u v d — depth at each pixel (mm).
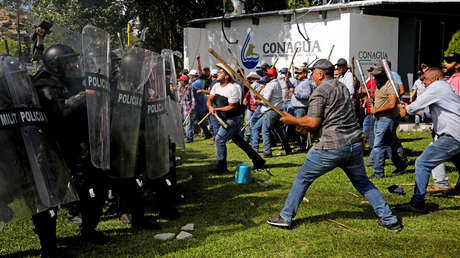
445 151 4582
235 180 6375
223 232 4250
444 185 5531
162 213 4688
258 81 9094
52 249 3453
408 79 13648
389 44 12414
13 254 3748
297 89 8742
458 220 4512
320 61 4172
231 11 15469
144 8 17859
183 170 7266
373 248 3771
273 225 4352
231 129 6773
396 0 11266
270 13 13609
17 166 2996
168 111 4738
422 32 13938
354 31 11578
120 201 4602
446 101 4559
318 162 4078
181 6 19844
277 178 6586
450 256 3604
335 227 4332
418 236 4055
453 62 5922
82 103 3453
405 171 6824
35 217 3359
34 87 3184
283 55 13664
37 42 3295
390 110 6047
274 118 8336
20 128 3014
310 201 5250
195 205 5211
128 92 3822
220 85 6785
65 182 3277
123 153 3836
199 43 16359
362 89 8625
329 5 12109
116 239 4090
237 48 15344
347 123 4047
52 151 3199
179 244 3934
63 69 3344
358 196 5461
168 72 4754
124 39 7059
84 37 3322
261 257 3619
